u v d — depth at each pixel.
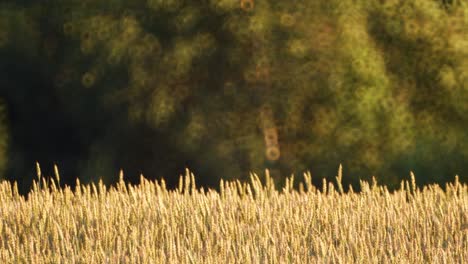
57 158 80.62
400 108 67.69
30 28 75.12
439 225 34.88
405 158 67.69
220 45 68.00
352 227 34.19
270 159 67.50
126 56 67.88
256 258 29.67
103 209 36.88
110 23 68.75
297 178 68.12
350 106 66.75
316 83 66.69
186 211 37.38
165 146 70.25
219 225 35.53
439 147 68.56
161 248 31.95
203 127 67.50
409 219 36.72
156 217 36.78
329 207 37.81
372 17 68.06
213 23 67.94
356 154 67.38
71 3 71.56
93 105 73.00
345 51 65.88
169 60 67.00
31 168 80.44
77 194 40.03
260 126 67.56
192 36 67.69
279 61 66.69
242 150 67.25
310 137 68.00
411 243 31.59
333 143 67.62
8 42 75.50
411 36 67.94
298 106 67.38
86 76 69.75
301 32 66.25
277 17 66.38
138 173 72.25
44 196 39.38
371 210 36.03
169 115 68.06
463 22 68.50
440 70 68.12
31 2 75.19
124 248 32.28
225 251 30.75
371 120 66.88
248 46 67.56
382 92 66.94
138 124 70.19
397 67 69.06
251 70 66.94
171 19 67.75
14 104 79.50
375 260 29.83
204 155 68.12
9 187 40.94
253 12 66.00
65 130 79.69
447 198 41.31
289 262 30.67
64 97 74.56
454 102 68.75
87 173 74.00
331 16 66.25
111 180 72.88
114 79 69.38
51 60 74.75
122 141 72.06
